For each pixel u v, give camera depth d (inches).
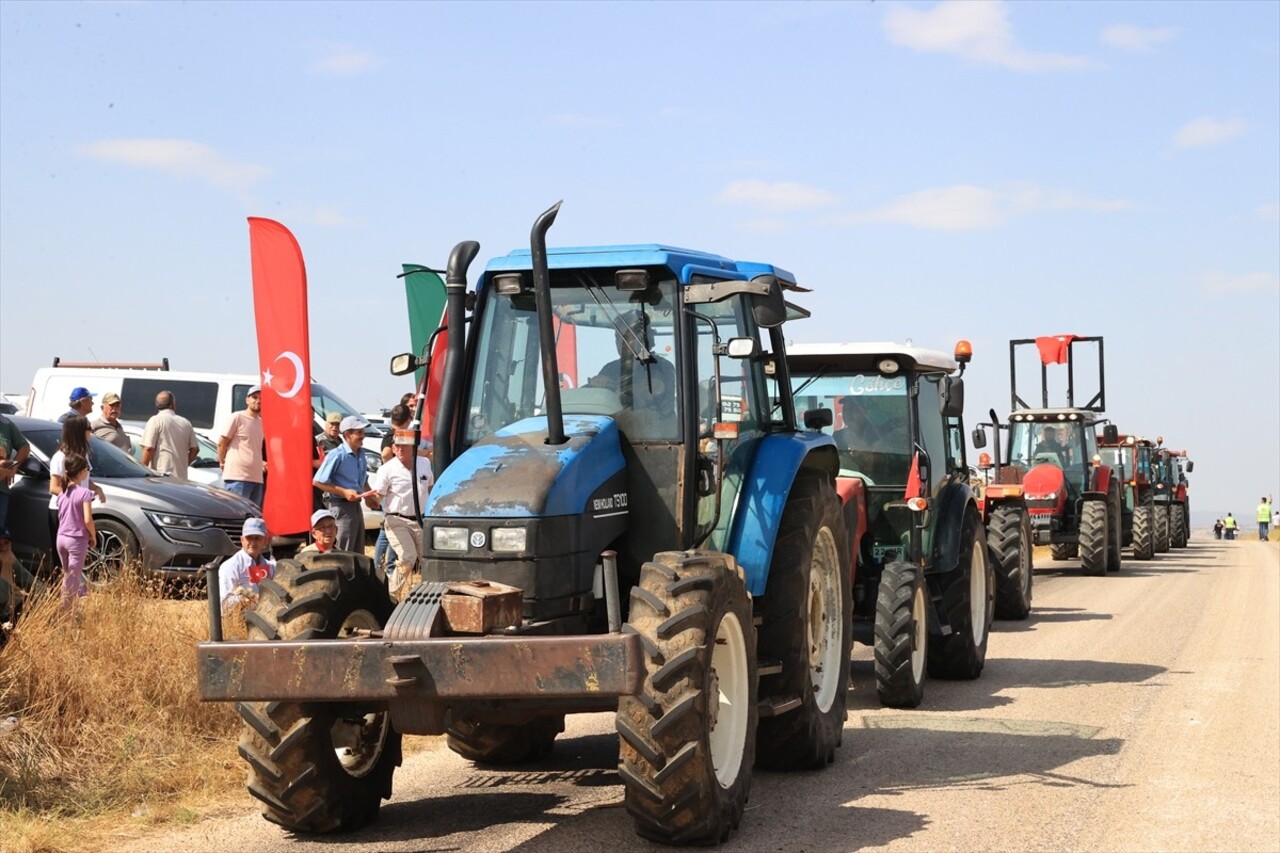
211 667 209.5
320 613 223.3
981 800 261.4
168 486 488.4
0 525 361.4
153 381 653.9
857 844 228.8
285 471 433.1
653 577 222.1
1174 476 1371.8
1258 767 293.3
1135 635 530.9
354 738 241.8
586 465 235.1
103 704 289.9
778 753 280.8
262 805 255.4
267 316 433.7
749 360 283.9
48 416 654.5
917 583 365.4
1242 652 479.8
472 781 278.7
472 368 261.4
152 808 249.9
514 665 202.4
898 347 406.6
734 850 223.6
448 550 226.2
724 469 259.3
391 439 482.0
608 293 257.1
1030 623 576.4
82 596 330.0
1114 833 239.5
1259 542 1765.5
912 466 387.9
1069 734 327.6
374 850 223.8
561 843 227.5
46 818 237.3
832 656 303.0
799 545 275.6
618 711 215.8
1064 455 888.3
